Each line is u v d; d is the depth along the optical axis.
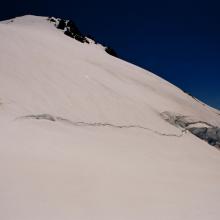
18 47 26.50
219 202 8.73
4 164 8.82
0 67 20.61
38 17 71.50
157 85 35.94
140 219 7.04
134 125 20.94
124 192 8.70
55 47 33.44
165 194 9.03
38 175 8.59
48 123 16.05
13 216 6.22
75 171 9.70
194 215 7.56
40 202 7.04
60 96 20.17
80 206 7.26
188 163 15.77
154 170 12.29
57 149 12.03
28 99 17.86
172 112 26.81
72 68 27.20
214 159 19.14
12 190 7.32
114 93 25.17
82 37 65.50
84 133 16.56
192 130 25.56
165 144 19.34
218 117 34.16
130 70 38.19
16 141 11.73
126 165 12.17
